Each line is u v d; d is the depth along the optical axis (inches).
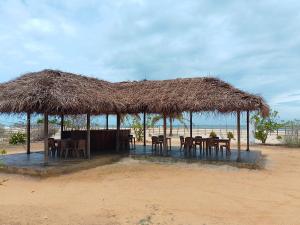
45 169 396.2
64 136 599.8
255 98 461.7
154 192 323.3
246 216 244.7
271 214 250.2
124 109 548.7
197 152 581.3
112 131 646.5
